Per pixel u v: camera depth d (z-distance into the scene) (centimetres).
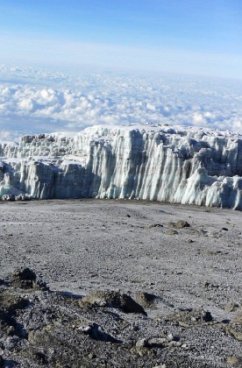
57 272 3531
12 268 3509
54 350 2048
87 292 2978
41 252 4097
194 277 3728
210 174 7769
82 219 5638
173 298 3120
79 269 3678
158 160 7625
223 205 7344
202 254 4456
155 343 2198
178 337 2317
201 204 7412
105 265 3869
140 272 3750
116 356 2050
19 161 7719
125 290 3191
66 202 7131
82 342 2119
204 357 2120
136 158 7688
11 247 4172
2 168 7481
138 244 4638
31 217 5600
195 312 2672
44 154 8712
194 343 2267
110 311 2562
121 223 5562
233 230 5666
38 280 2998
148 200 7600
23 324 2228
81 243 4503
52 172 7538
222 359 2123
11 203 6956
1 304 2331
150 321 2523
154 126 8888
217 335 2409
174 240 4888
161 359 2055
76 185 7675
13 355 1989
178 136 8069
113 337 2238
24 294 2531
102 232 5019
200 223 5950
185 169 7569
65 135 9006
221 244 4900
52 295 2580
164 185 7600
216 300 3183
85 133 8700
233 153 8056
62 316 2330
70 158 8169
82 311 2445
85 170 7725
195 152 7825
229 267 4103
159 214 6381
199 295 3269
